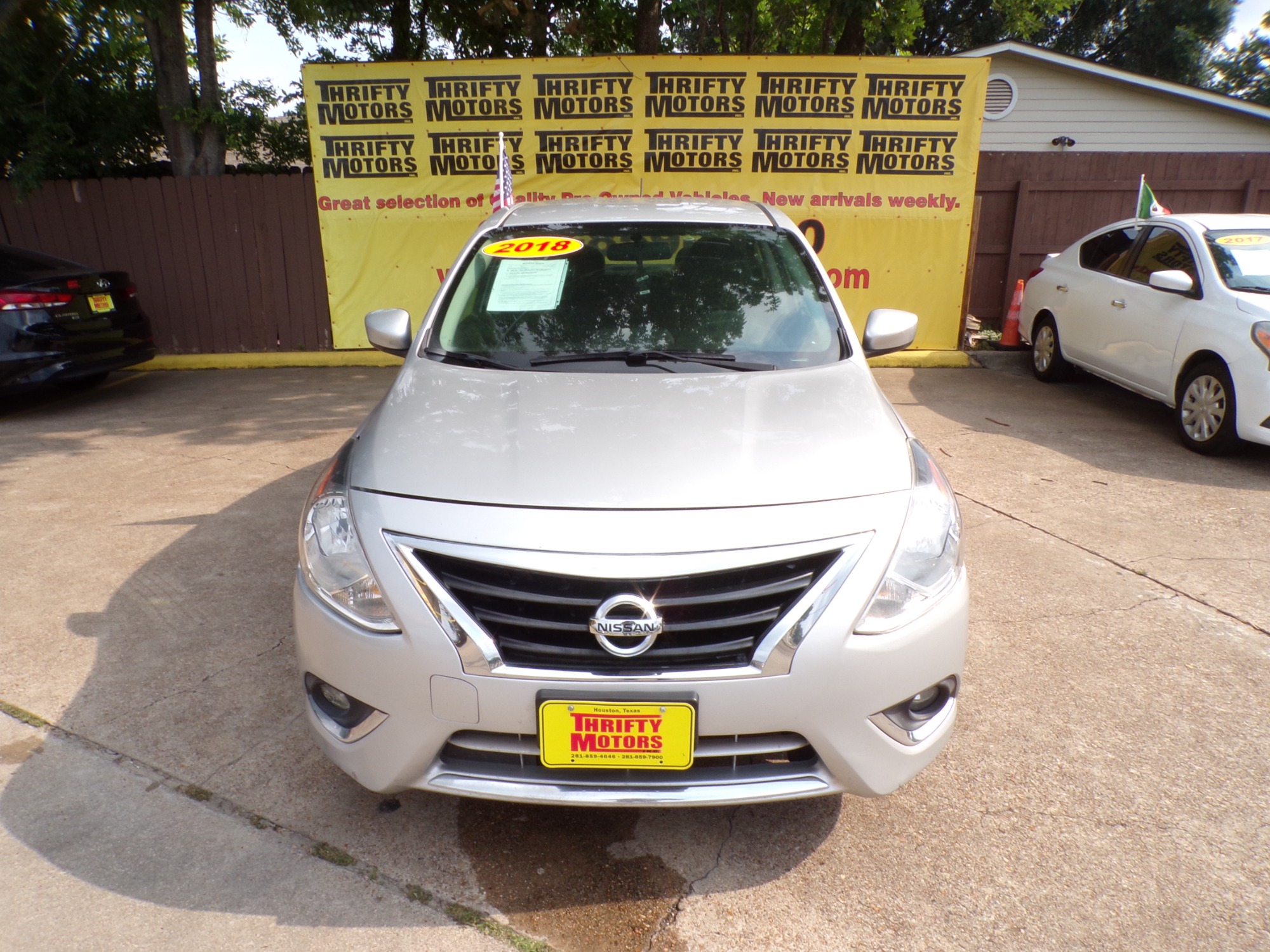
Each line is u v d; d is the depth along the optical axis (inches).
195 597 139.1
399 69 309.3
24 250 275.4
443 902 79.8
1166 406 262.4
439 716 74.4
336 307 332.2
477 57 456.4
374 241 325.1
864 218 317.1
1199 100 539.5
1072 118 559.2
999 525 169.2
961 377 304.0
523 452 84.8
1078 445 223.0
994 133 567.5
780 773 76.6
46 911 77.9
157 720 106.5
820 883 82.5
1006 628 130.2
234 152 439.8
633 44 504.7
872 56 302.0
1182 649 124.6
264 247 333.1
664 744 73.1
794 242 133.9
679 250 129.5
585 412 93.6
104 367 270.1
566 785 75.6
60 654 121.6
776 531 74.8
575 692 72.1
